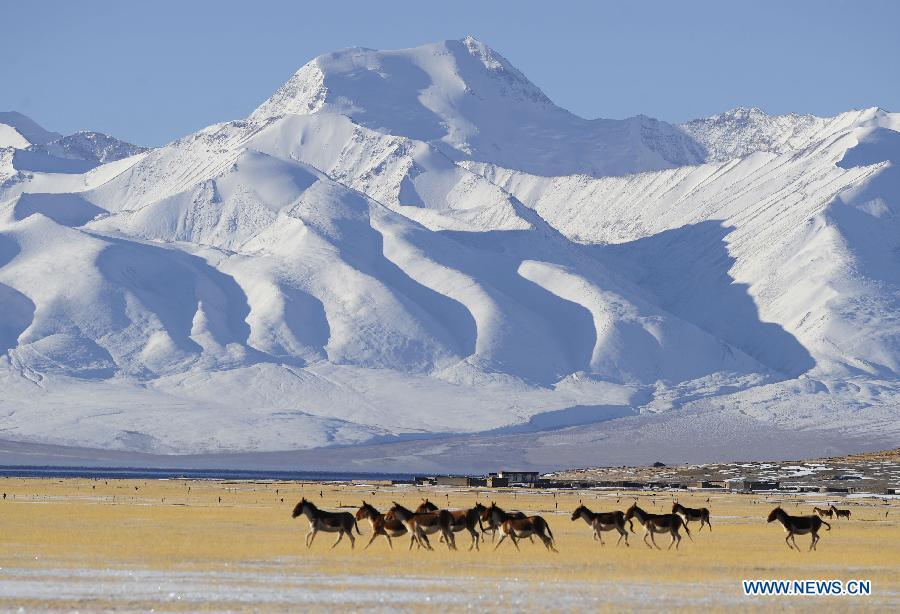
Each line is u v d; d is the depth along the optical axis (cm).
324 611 14812
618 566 19838
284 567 19012
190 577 17700
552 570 19088
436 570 18812
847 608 15900
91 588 16438
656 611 15188
